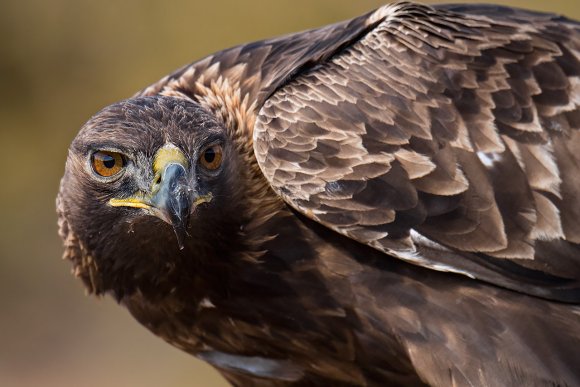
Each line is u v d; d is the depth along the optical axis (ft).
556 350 35.42
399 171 36.29
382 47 37.88
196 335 40.04
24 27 85.76
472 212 36.17
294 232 37.40
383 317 36.76
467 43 37.99
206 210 36.83
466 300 35.96
